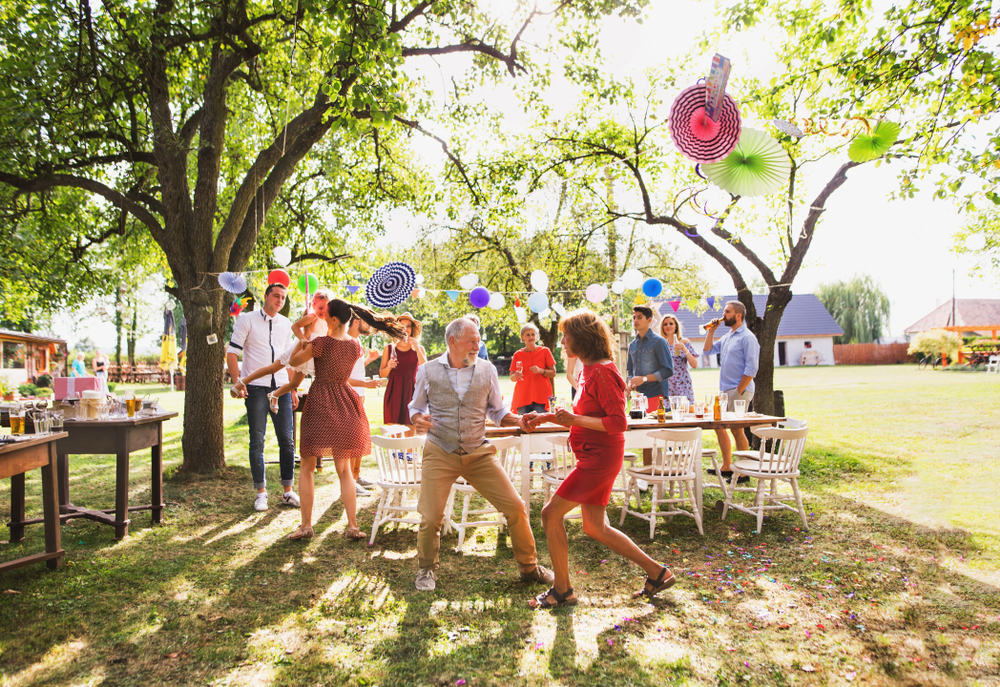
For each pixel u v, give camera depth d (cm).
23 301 1075
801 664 254
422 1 708
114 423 431
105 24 694
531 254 1433
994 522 252
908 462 566
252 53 650
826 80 705
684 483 568
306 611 316
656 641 279
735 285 806
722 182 355
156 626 297
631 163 897
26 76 618
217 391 636
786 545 421
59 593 334
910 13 559
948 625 236
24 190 634
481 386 340
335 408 427
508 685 244
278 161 691
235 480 611
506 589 345
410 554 407
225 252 648
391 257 1483
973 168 523
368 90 567
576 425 316
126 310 889
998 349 2592
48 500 365
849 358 3900
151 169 745
